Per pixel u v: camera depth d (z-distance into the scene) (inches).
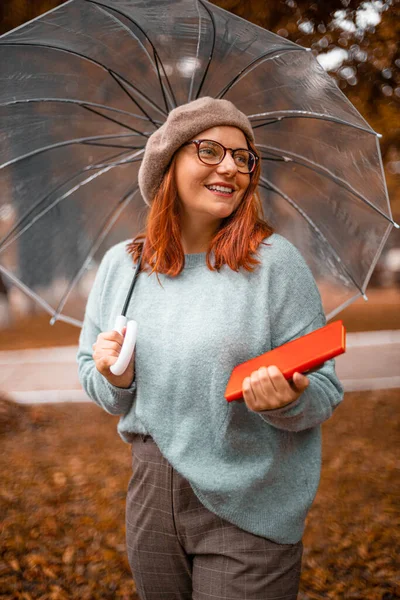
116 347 70.6
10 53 77.4
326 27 214.1
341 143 81.3
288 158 85.2
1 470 215.3
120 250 81.6
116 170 89.5
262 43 75.7
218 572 68.4
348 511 174.9
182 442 68.8
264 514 68.2
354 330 572.7
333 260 87.7
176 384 68.9
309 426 65.9
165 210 73.4
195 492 68.6
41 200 87.7
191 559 73.2
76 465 217.3
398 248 1005.2
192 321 69.6
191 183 71.7
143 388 71.0
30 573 144.8
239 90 82.0
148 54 80.7
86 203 89.6
